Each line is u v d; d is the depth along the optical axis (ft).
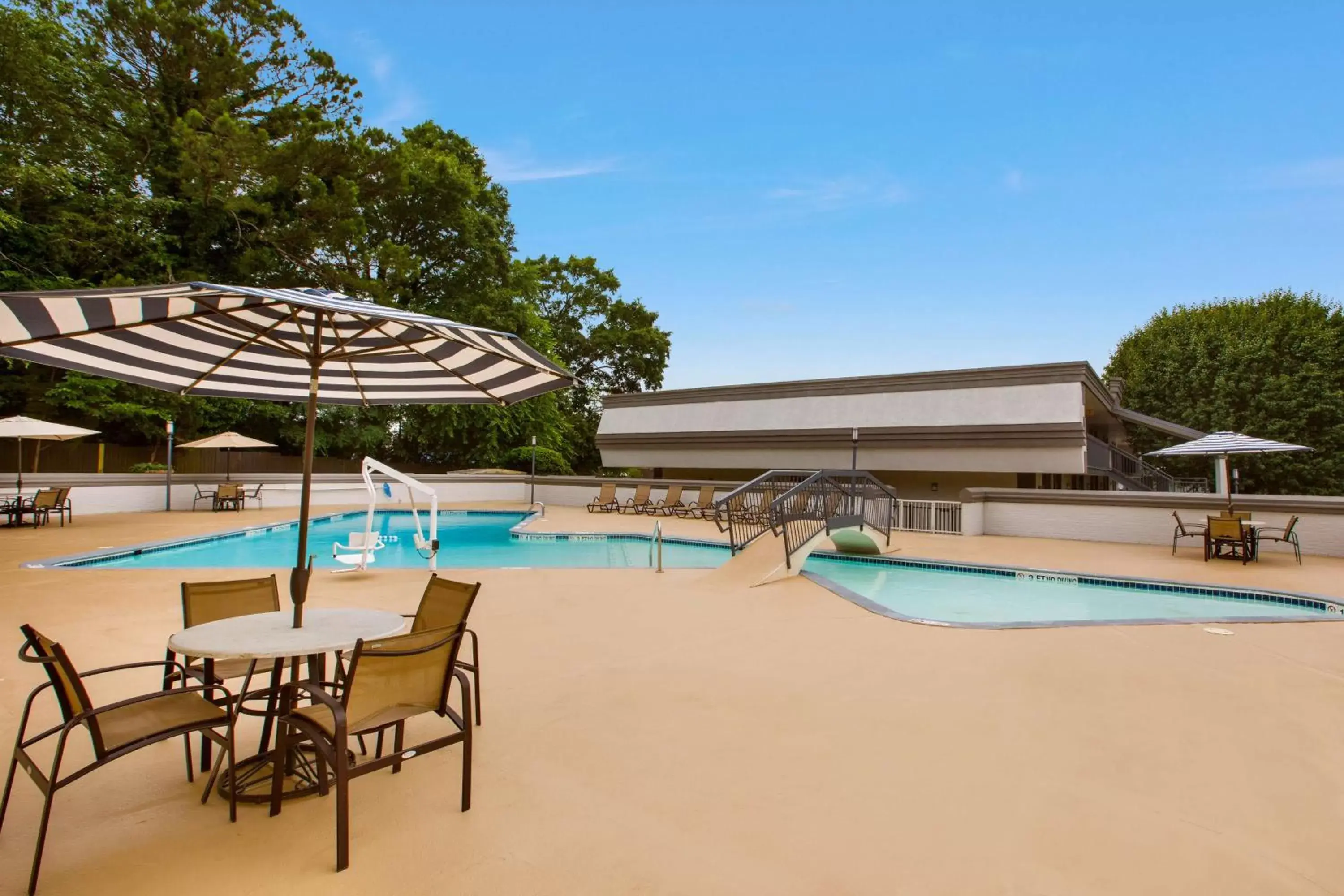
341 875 8.12
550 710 14.23
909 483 74.79
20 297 8.80
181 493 65.00
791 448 72.13
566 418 128.06
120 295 8.71
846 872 8.34
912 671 17.24
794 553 32.42
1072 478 77.71
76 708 8.13
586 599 26.50
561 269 139.74
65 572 30.66
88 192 68.95
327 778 10.23
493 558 44.09
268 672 14.43
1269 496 43.39
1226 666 17.88
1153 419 66.39
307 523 11.49
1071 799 10.43
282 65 79.05
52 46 64.28
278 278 79.77
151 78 74.49
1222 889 8.11
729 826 9.46
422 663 9.68
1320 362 88.58
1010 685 16.15
